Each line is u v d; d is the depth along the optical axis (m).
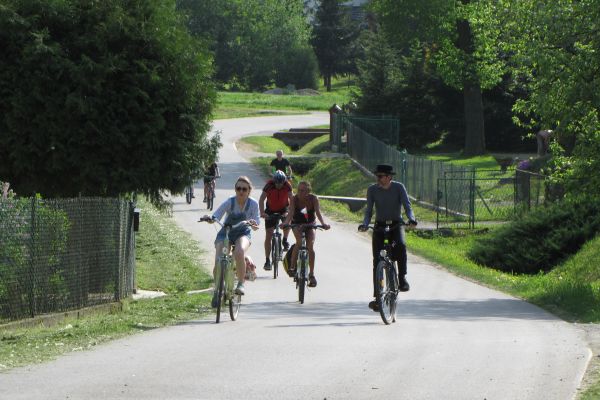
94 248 46.03
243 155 183.00
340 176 152.50
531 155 171.88
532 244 89.19
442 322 40.91
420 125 185.12
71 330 37.72
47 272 41.47
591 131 62.06
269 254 59.06
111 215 47.72
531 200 104.81
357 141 161.62
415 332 36.38
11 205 38.88
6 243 38.50
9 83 56.59
